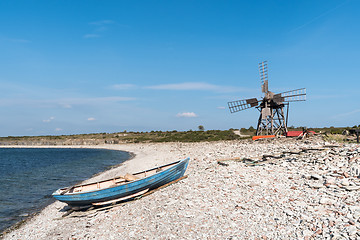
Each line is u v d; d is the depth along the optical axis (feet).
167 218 35.73
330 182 39.93
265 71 156.56
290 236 26.43
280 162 61.21
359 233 24.13
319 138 109.70
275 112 153.69
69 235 36.96
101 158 170.40
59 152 249.96
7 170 116.88
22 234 40.45
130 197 50.29
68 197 47.88
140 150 220.23
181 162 58.95
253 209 34.55
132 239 31.27
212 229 30.50
